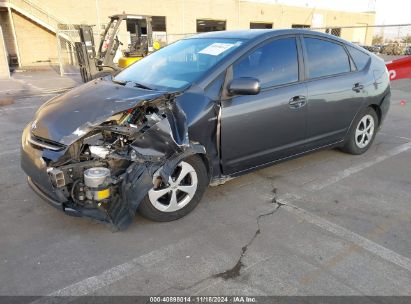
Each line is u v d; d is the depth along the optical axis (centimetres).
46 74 1773
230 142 361
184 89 342
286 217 351
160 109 319
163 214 335
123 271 274
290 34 412
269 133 388
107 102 322
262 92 376
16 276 269
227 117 351
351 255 292
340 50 465
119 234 322
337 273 271
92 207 311
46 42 2375
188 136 325
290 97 395
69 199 310
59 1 2316
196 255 292
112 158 308
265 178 439
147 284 260
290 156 426
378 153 531
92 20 2433
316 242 309
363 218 349
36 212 361
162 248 302
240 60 368
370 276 267
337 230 328
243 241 311
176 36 2717
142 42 1344
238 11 3197
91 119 304
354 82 467
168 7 2753
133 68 437
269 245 305
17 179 439
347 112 468
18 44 2292
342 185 422
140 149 306
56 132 308
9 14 2181
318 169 468
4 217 352
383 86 513
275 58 393
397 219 347
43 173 306
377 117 528
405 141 593
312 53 429
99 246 305
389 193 402
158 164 312
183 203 345
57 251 299
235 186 417
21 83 1431
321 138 450
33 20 2239
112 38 1291
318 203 379
